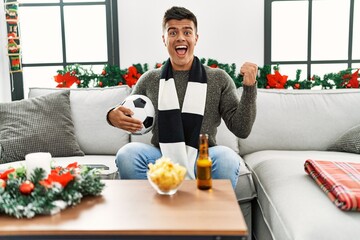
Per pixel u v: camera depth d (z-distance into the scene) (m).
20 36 2.90
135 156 1.66
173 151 1.73
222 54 2.78
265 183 1.74
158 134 1.82
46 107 2.29
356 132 2.19
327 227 1.21
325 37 2.84
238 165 1.65
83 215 1.08
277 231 1.42
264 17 2.76
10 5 2.82
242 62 2.78
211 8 2.75
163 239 0.97
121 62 2.82
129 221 1.03
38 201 1.10
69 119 2.33
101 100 2.44
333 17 2.82
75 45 2.92
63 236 0.98
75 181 1.20
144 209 1.12
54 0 2.88
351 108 2.34
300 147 2.33
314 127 2.33
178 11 1.81
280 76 2.69
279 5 2.81
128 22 2.78
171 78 1.86
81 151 2.29
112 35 2.88
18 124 2.20
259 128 2.36
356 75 2.64
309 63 2.86
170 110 1.78
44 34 2.91
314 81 2.72
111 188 1.35
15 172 1.28
